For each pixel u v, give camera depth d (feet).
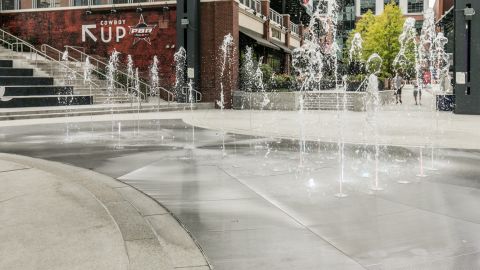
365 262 14.70
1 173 28.30
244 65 114.62
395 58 191.01
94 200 21.91
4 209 20.36
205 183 26.53
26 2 121.39
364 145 41.96
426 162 32.91
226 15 101.96
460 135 48.49
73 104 94.12
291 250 15.85
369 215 19.84
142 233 17.21
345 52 237.04
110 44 112.98
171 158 35.42
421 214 19.92
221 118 75.15
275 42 150.92
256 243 16.60
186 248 15.99
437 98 87.56
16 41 116.78
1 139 47.62
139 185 26.16
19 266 14.08
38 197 22.44
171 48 108.78
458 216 19.57
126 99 104.47
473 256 15.05
